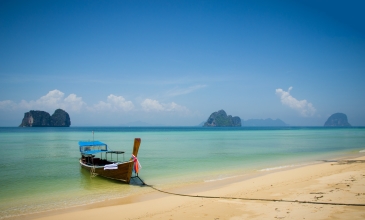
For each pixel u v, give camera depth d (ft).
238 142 212.84
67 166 95.25
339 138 266.98
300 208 37.96
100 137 284.82
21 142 205.16
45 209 46.78
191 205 44.50
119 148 161.17
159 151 142.51
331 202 39.83
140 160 107.86
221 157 117.08
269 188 53.78
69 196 55.62
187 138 272.51
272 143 201.57
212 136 317.83
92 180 71.87
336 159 104.32
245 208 40.29
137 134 365.81
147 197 53.88
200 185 63.05
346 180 55.98
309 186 52.75
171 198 51.26
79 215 42.09
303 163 96.02
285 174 70.13
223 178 70.85
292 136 312.71
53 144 187.83
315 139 251.39
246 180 66.18
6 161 107.24
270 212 37.19
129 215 40.75
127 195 55.93
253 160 106.83
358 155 116.98
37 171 85.46
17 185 66.18
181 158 113.80
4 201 52.01
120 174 68.54
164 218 38.11
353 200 40.19
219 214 38.09
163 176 75.51
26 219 41.52
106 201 51.34
